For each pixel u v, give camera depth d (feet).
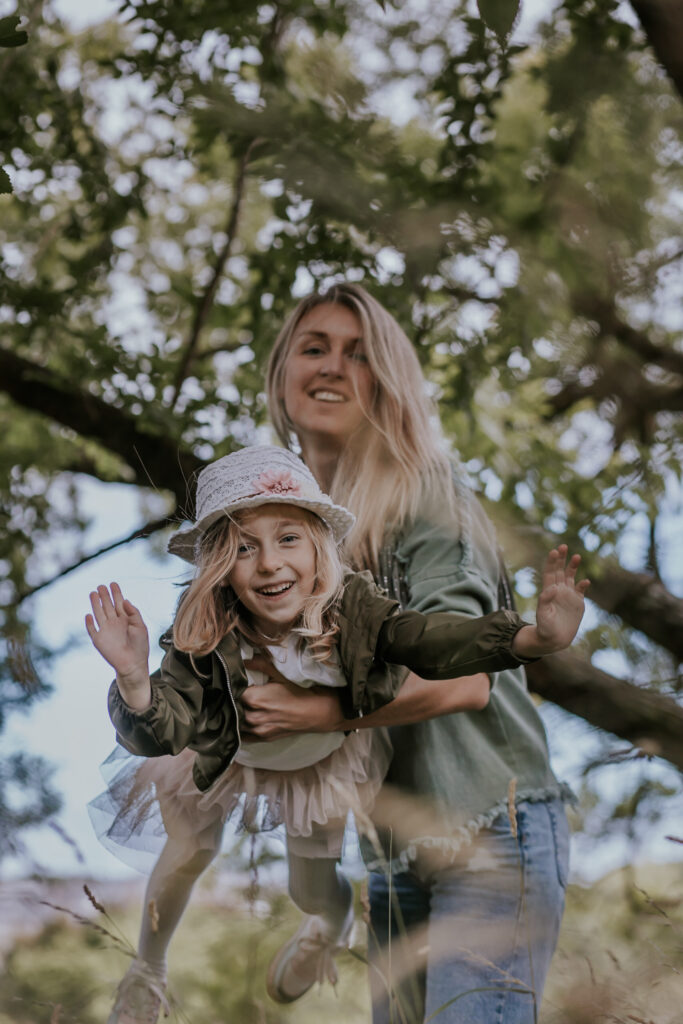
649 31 13.23
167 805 8.72
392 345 9.75
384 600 8.11
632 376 19.79
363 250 16.74
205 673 7.88
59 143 17.72
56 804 12.73
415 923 8.82
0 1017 8.79
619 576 17.13
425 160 18.33
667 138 17.92
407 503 9.05
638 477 17.26
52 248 20.84
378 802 8.42
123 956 9.70
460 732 8.46
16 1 17.01
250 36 16.17
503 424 18.49
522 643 7.52
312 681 8.00
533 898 8.16
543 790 8.53
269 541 8.05
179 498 17.48
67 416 18.03
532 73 17.02
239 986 9.64
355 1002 10.47
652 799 12.54
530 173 17.67
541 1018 7.79
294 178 15.76
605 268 18.81
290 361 10.01
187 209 23.98
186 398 18.15
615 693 15.39
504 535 15.40
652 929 8.93
